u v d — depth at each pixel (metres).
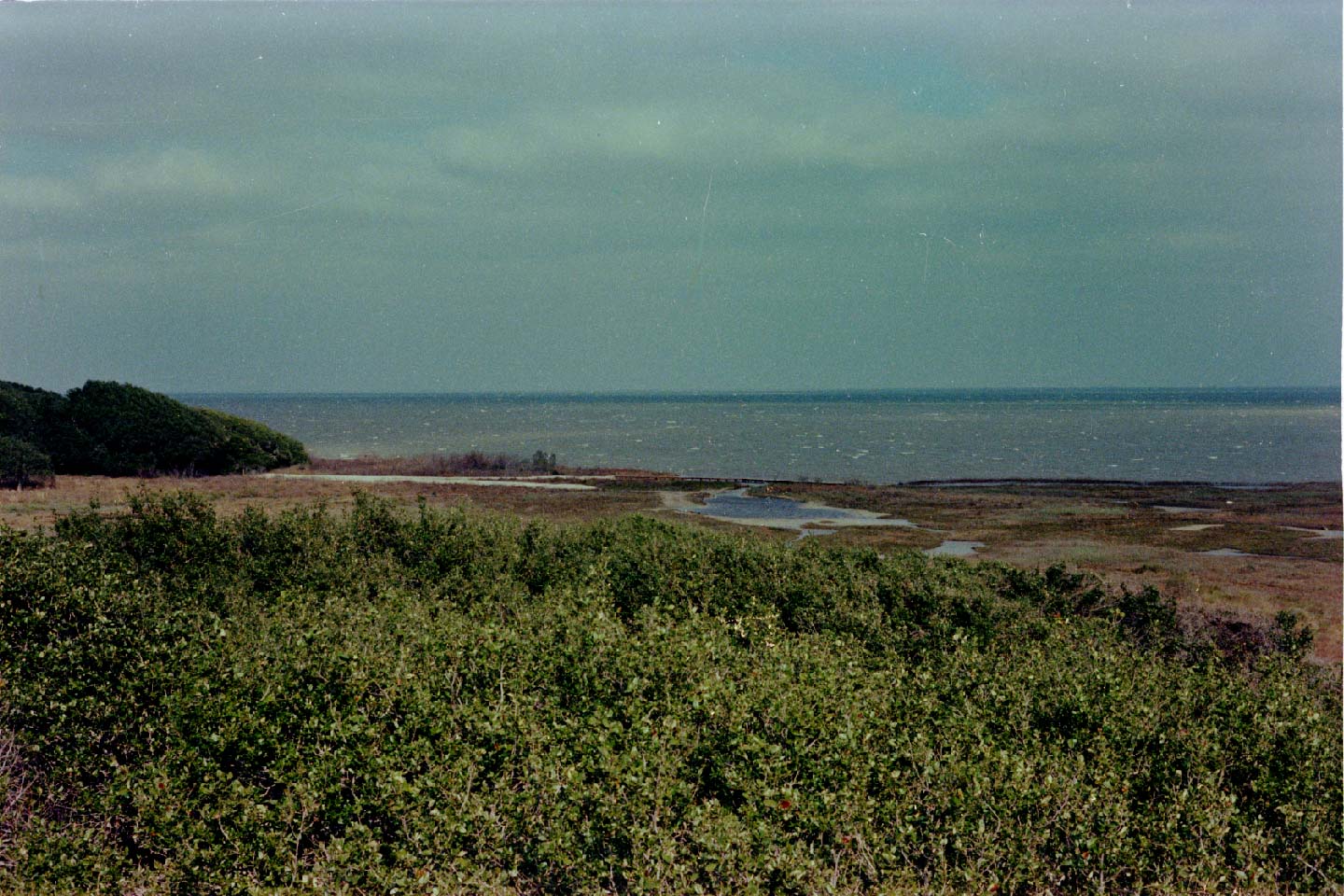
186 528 16.08
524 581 16.36
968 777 7.85
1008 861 7.21
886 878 7.02
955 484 62.94
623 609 15.35
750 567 16.34
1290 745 8.77
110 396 60.41
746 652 10.38
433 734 8.49
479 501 49.00
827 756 7.98
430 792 7.50
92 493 43.00
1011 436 123.81
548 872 7.39
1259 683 12.05
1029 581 17.05
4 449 47.12
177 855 7.23
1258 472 72.88
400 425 164.38
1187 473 72.31
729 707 8.55
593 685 9.49
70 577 11.23
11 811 7.90
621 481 61.53
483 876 7.05
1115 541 37.66
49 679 9.06
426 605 12.94
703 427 150.12
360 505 18.55
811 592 15.32
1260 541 37.41
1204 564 31.84
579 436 127.06
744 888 6.68
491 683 9.54
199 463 60.34
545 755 7.96
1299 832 7.97
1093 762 8.62
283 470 65.00
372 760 7.84
